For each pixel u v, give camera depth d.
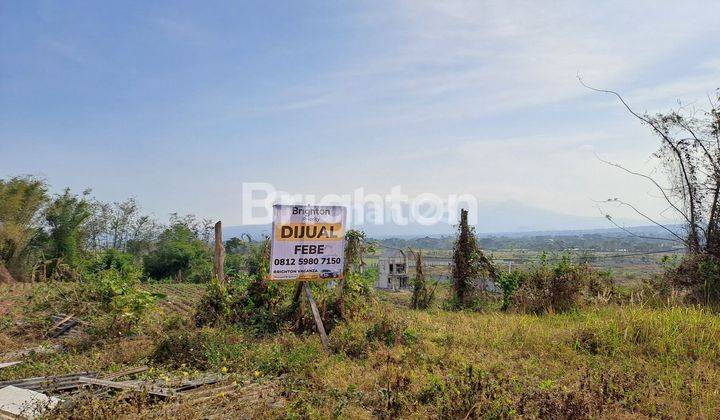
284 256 10.57
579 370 7.58
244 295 12.69
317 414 5.80
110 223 51.56
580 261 15.88
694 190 14.52
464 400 5.91
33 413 5.63
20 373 8.42
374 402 6.30
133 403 6.05
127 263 35.12
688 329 9.18
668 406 6.10
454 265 16.73
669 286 13.95
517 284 15.67
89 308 13.65
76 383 7.16
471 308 15.95
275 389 6.82
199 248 40.56
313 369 7.84
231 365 8.36
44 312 14.07
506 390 6.41
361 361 8.42
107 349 10.20
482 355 8.62
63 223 33.09
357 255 12.95
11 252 30.16
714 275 13.16
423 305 17.23
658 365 7.84
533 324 10.96
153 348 9.52
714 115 14.24
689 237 14.71
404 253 32.34
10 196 30.19
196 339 9.48
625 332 9.09
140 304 12.30
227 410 6.02
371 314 12.04
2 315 14.02
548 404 5.86
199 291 25.30
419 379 7.10
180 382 7.12
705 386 6.75
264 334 11.07
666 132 14.96
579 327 10.04
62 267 25.69
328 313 11.75
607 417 5.73
